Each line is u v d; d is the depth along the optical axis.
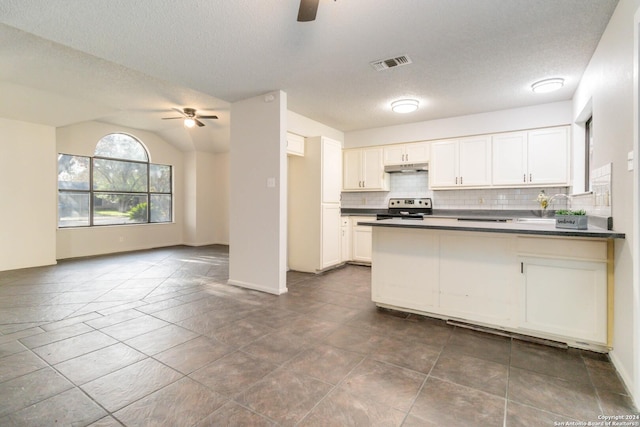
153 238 7.44
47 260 5.27
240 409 1.61
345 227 5.45
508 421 1.53
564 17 2.26
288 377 1.92
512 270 2.50
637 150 1.72
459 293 2.73
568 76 3.29
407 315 3.00
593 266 2.21
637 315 1.70
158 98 4.60
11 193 4.88
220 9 2.14
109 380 1.87
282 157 3.71
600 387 1.83
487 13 2.21
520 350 2.29
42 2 2.04
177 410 1.60
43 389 1.78
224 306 3.26
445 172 4.93
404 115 4.75
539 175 4.26
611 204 2.19
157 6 2.10
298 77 3.31
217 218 8.29
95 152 6.43
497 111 4.52
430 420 1.54
